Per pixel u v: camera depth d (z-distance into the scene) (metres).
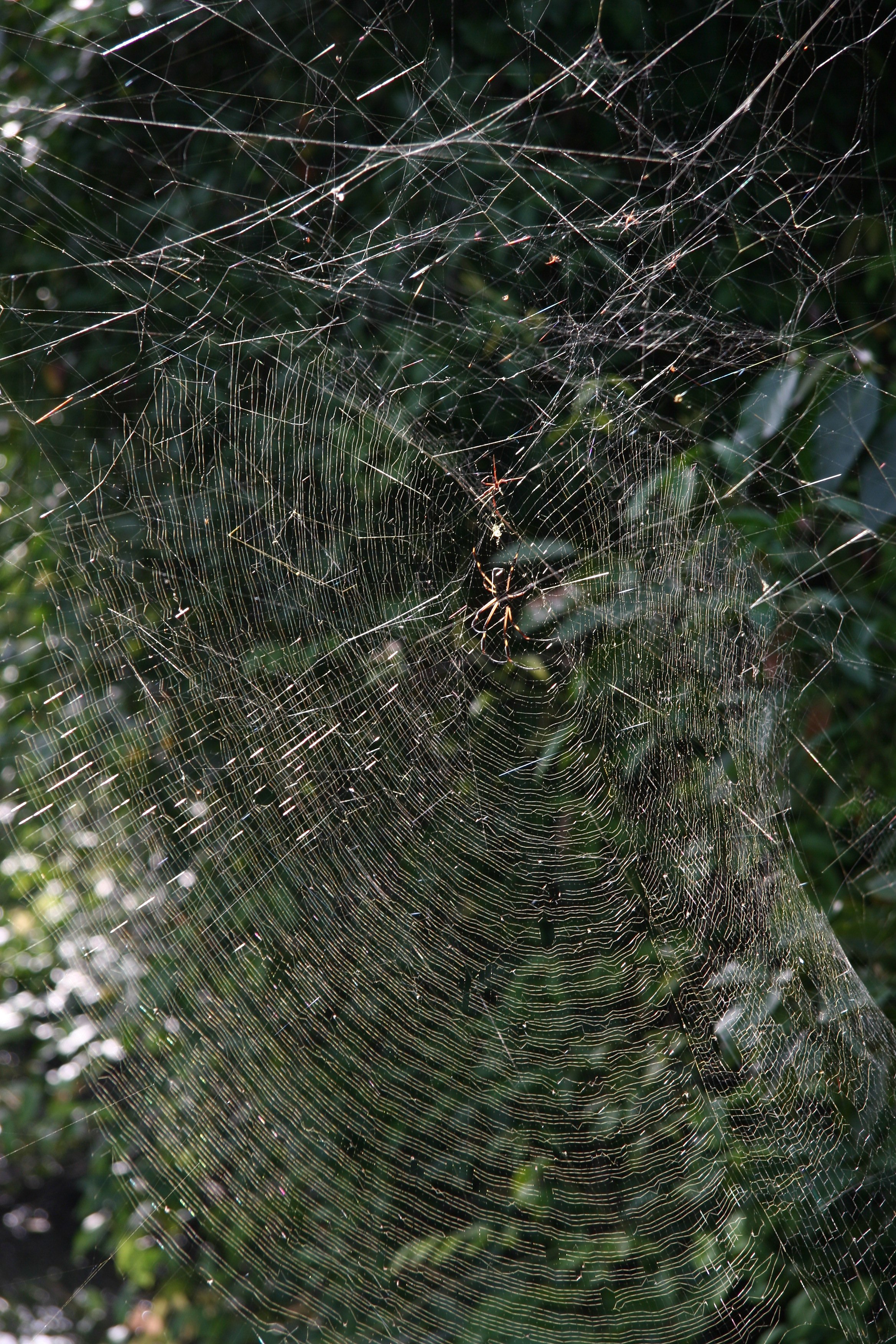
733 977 3.04
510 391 3.13
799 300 3.11
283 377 3.11
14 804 3.24
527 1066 3.05
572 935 3.08
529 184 3.10
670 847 3.08
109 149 3.16
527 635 3.16
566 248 3.11
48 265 3.19
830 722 3.13
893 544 3.12
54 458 3.19
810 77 3.07
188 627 3.11
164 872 3.09
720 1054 3.03
